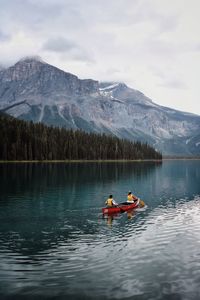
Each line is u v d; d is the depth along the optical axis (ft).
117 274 81.15
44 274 80.94
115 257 92.99
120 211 159.53
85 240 109.81
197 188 270.67
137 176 381.19
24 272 82.12
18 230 122.72
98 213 155.63
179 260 90.84
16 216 147.23
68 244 104.99
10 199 192.75
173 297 69.97
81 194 217.56
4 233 118.11
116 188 256.11
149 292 71.97
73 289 73.15
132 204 168.45
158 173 453.99
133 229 125.18
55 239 110.63
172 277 79.66
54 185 261.85
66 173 377.50
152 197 215.72
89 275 80.43
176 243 106.63
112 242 107.45
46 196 205.87
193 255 94.94
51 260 90.43
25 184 262.88
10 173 349.20
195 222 138.21
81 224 133.28
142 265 86.89
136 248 101.19
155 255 94.79
